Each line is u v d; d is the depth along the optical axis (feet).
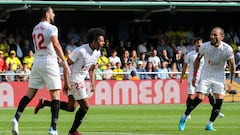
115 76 192.54
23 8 207.82
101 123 120.78
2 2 204.74
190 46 235.20
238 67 220.64
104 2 214.48
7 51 212.64
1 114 150.00
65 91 82.79
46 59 82.02
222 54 99.60
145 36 246.68
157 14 255.29
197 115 145.59
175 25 259.19
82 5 212.43
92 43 85.71
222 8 227.40
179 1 223.71
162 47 230.89
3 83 180.04
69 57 85.40
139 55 227.40
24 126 112.57
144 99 190.49
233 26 257.96
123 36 251.39
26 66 192.65
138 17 242.78
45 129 105.50
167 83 192.44
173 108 171.94
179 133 97.14
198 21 261.65
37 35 81.87
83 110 86.38
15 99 181.06
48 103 95.61
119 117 138.62
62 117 138.51
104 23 251.80
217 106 102.27
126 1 221.05
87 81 184.14
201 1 225.56
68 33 234.99
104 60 204.03
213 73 101.81
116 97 187.83
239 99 199.72
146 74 195.42
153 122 123.44
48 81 82.38
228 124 118.42
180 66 217.97
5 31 224.74
